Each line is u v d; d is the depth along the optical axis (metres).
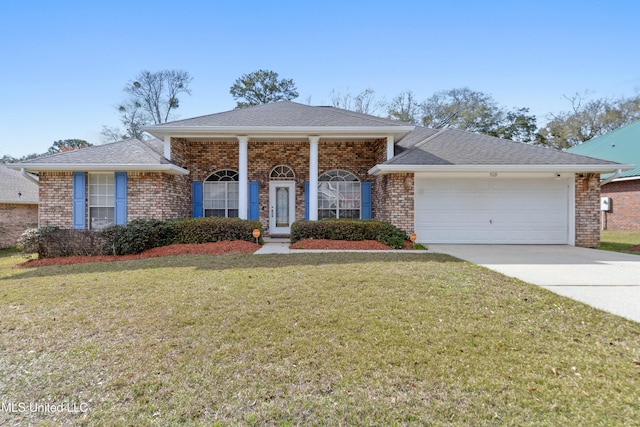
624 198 17.33
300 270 6.66
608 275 6.45
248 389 2.64
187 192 13.48
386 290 5.19
